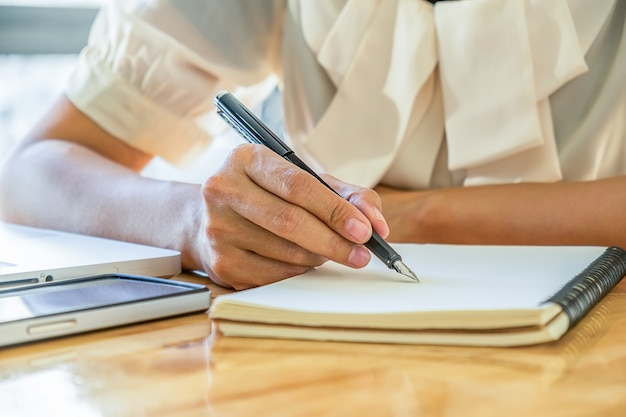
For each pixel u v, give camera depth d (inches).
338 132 36.8
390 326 16.3
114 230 30.3
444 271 21.1
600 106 33.1
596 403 12.5
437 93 35.6
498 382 13.6
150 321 18.9
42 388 13.9
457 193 32.6
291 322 16.9
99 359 15.7
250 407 12.6
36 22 60.4
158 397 13.3
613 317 18.3
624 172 33.6
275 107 53.1
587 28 32.4
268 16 41.4
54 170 35.3
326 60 37.1
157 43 39.4
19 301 18.4
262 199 21.2
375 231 20.8
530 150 33.3
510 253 23.6
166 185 29.9
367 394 13.2
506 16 32.5
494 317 15.6
